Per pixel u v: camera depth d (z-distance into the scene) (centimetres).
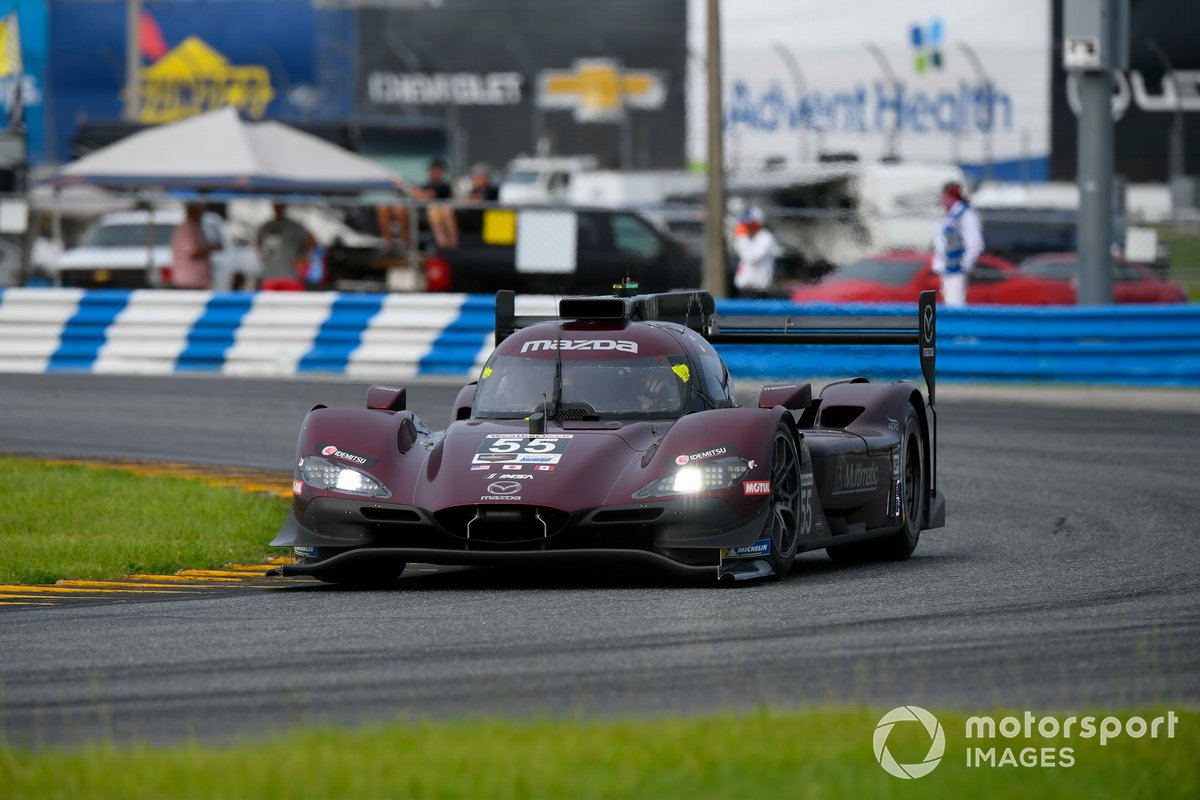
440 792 1440
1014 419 5775
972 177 17112
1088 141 7331
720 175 7838
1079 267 7381
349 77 19038
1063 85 17012
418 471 2927
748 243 8650
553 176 15762
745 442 2872
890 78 16000
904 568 3198
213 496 4003
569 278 8562
